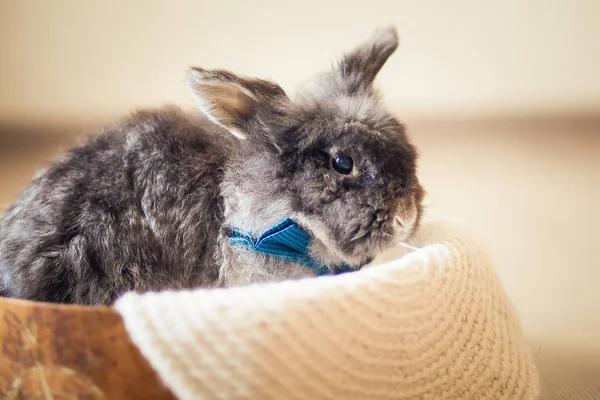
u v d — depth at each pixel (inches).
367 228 14.0
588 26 24.7
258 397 10.8
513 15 25.0
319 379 11.2
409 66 25.6
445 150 26.1
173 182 14.4
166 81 26.2
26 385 11.1
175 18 25.7
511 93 25.6
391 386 12.0
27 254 13.9
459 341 13.0
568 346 19.9
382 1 25.2
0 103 26.3
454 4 25.1
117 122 16.3
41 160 20.5
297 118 14.5
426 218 16.8
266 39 25.6
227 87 14.2
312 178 14.0
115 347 10.6
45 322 10.7
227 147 15.1
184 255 14.2
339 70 16.4
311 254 14.5
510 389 13.5
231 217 14.4
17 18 25.7
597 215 25.5
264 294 11.1
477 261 13.9
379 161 14.0
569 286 23.6
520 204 25.8
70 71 26.3
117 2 25.7
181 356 10.5
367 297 11.6
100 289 13.6
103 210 14.0
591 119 25.4
